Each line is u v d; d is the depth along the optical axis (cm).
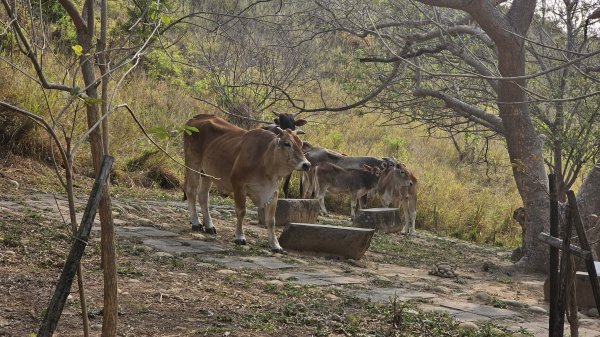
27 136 1302
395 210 1462
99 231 895
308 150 1648
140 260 797
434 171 2162
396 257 1125
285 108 2006
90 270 706
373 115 2545
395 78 1288
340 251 1021
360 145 2242
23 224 863
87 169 1367
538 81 1246
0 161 1240
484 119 1150
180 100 1916
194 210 1066
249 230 1155
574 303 464
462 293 855
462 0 976
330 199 1784
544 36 1280
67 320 553
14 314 551
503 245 1714
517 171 1112
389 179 1544
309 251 1032
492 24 995
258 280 780
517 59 1026
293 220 1278
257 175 988
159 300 639
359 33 1069
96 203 290
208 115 1114
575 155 1209
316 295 735
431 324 654
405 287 849
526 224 1124
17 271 671
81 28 370
